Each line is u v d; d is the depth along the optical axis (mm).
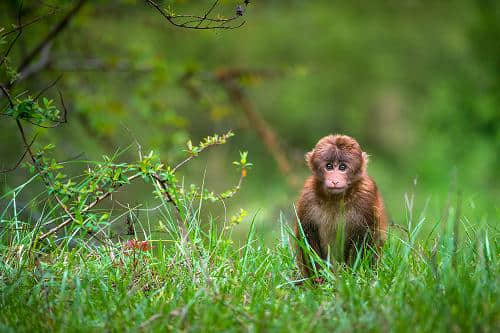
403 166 32844
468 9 34469
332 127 36656
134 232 8578
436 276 7172
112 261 8258
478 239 8227
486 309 6469
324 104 36250
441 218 8773
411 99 36625
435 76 35875
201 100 19781
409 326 6320
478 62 29172
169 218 8836
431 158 27094
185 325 6578
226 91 20219
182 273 8055
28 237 8523
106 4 18766
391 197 22844
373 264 9109
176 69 18844
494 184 25016
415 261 8211
